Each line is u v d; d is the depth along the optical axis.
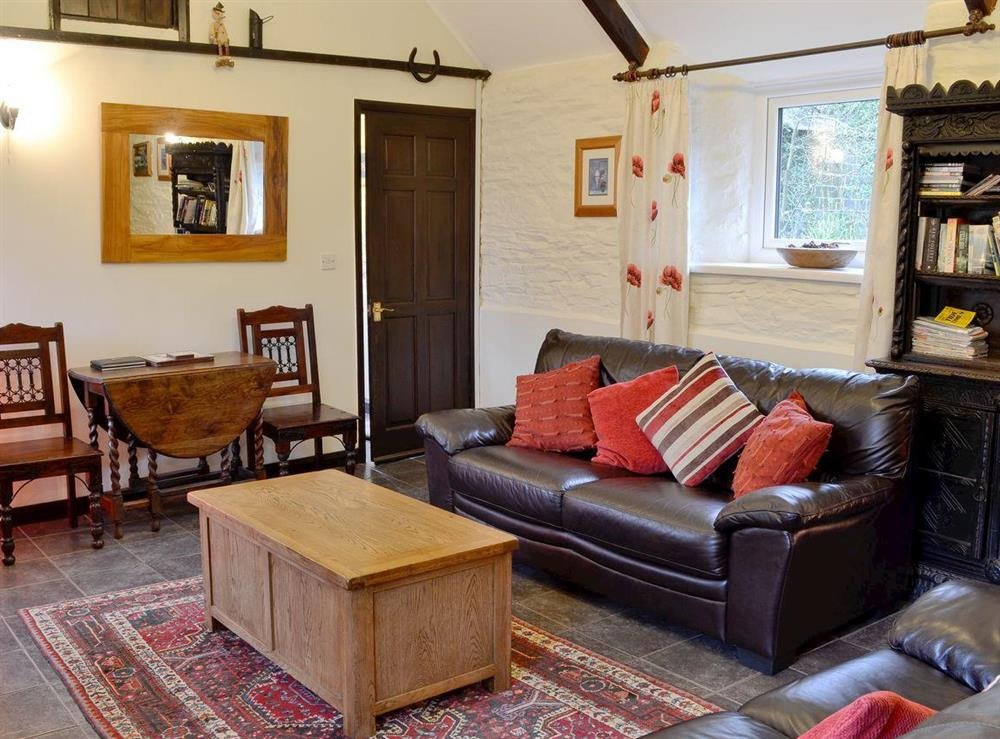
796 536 3.01
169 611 3.65
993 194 3.58
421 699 2.85
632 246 5.06
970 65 3.79
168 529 4.62
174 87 4.91
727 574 3.18
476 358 6.23
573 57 5.41
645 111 4.91
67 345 4.77
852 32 4.30
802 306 4.52
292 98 5.30
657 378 4.05
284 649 3.02
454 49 5.88
